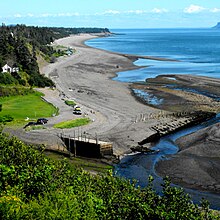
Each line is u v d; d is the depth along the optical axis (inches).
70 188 970.7
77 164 2385.6
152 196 973.2
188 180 2153.1
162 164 2400.3
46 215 826.2
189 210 927.7
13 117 3248.0
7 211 817.5
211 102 3868.1
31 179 1007.6
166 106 3698.3
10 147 1228.5
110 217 889.5
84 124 3061.0
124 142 2723.9
